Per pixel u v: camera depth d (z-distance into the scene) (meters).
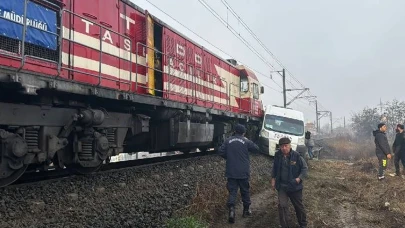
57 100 6.97
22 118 6.22
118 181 8.07
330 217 7.85
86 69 8.02
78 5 7.88
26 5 5.90
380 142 12.57
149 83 10.22
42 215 5.48
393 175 13.91
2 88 6.02
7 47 5.99
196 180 9.52
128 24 9.84
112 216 5.92
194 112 13.38
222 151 7.68
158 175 9.20
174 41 12.26
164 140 11.48
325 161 21.91
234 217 7.20
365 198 9.64
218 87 16.83
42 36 6.68
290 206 8.44
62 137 7.12
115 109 9.18
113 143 8.84
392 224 7.43
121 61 9.40
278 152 6.89
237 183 7.60
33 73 5.84
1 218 5.11
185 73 13.01
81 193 6.77
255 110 22.39
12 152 5.93
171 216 6.57
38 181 7.05
